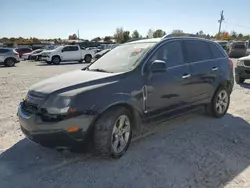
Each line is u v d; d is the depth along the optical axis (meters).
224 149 4.15
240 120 5.64
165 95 4.41
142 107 4.07
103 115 3.59
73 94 3.41
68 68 19.23
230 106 6.84
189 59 4.97
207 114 5.88
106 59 4.83
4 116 5.79
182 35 5.15
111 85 3.72
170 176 3.34
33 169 3.53
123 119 3.82
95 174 3.40
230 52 28.12
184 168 3.54
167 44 4.66
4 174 3.40
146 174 3.39
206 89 5.29
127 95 3.81
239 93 8.62
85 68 4.80
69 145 3.43
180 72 4.66
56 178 3.31
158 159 3.79
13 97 7.82
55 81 3.85
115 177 3.33
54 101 3.41
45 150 4.08
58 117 3.34
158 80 4.27
